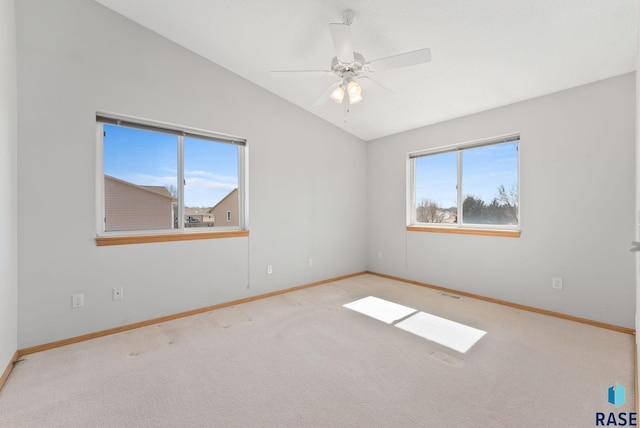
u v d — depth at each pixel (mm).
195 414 1602
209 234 3205
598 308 2727
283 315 3059
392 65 2256
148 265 2820
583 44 2277
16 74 2174
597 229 2723
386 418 1567
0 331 1861
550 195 2996
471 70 2773
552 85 2840
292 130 3938
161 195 3018
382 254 4742
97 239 2535
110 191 2730
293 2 2332
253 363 2119
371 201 4887
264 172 3664
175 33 2836
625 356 2170
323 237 4332
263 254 3666
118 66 2629
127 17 2666
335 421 1547
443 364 2096
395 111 3768
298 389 1819
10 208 2047
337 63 2299
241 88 3438
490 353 2242
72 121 2418
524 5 2004
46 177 2311
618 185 2607
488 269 3502
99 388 1822
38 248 2285
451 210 3996
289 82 3490
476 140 3607
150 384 1865
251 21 2605
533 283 3135
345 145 4605
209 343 2428
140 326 2762
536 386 1828
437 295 3740
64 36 2377
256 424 1530
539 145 3064
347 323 2844
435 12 2182
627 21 2020
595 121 2719
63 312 2395
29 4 2238
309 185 4145
